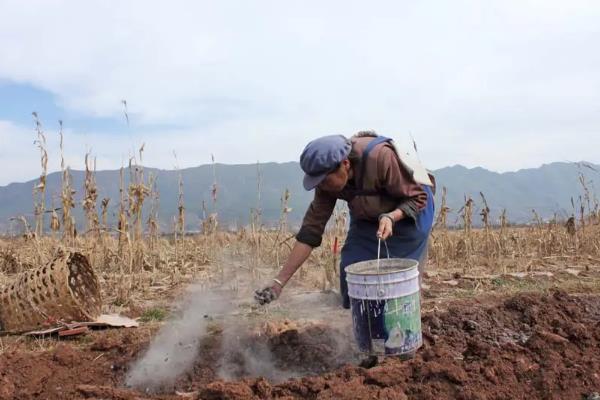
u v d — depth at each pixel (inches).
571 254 447.5
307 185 157.6
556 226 493.0
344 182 160.2
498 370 151.1
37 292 226.1
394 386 145.0
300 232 176.7
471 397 140.6
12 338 221.3
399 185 160.9
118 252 358.6
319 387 145.9
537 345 163.3
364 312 150.9
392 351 150.7
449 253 430.0
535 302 218.2
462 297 282.0
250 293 295.3
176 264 394.0
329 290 282.8
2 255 383.2
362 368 155.0
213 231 406.3
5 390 157.9
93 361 184.2
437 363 151.0
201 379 176.2
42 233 366.6
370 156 159.0
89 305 251.8
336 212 416.8
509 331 202.2
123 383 174.7
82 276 258.5
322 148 154.9
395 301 148.7
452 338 194.2
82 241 397.7
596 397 143.6
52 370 173.8
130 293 302.2
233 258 361.1
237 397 142.5
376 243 173.5
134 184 365.1
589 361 157.1
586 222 504.7
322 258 384.8
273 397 145.8
